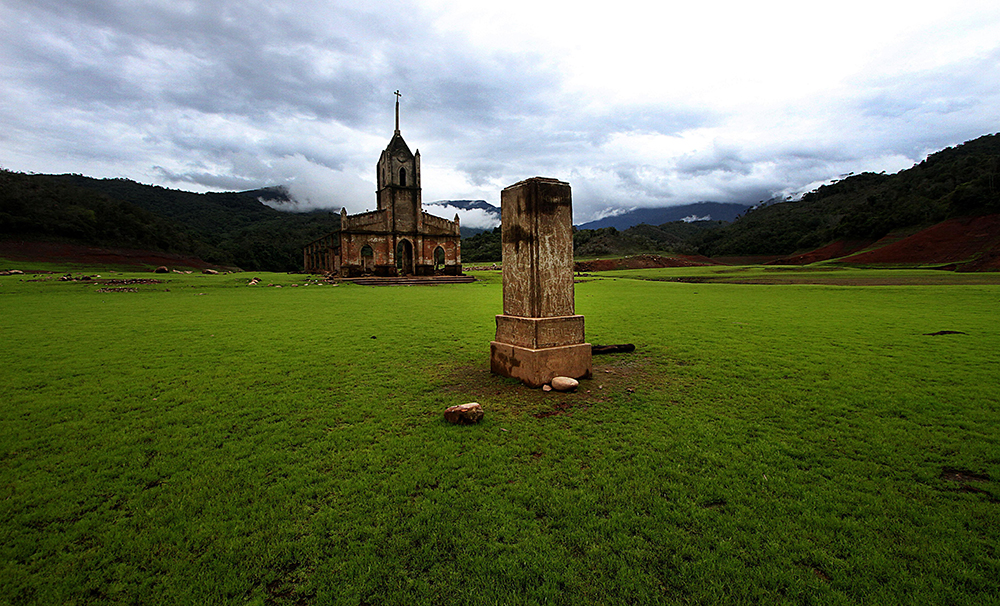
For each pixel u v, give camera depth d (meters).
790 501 3.28
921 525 2.98
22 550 2.82
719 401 5.55
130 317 13.74
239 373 7.05
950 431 4.46
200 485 3.60
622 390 6.07
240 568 2.68
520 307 6.66
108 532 3.01
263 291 25.45
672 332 10.52
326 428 4.80
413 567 2.67
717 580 2.54
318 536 2.95
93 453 4.19
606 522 3.05
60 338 10.05
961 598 2.36
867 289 21.97
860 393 5.69
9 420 5.04
